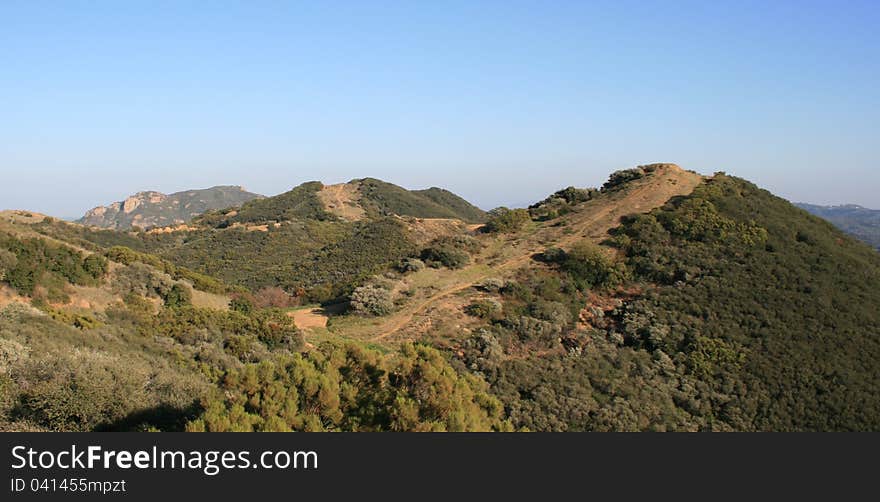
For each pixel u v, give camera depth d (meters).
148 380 18.33
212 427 12.12
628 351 30.28
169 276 40.47
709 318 32.56
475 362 28.03
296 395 13.71
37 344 19.61
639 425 24.45
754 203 45.34
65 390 14.40
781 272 36.00
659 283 37.19
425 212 125.81
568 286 37.06
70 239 50.59
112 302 33.84
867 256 42.44
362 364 15.58
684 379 28.27
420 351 16.27
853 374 28.02
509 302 35.53
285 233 90.81
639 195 50.75
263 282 66.56
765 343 30.34
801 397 26.91
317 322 38.44
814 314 32.41
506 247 46.78
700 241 40.41
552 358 29.20
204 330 31.45
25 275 30.00
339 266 68.19
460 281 40.91
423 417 13.75
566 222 49.66
